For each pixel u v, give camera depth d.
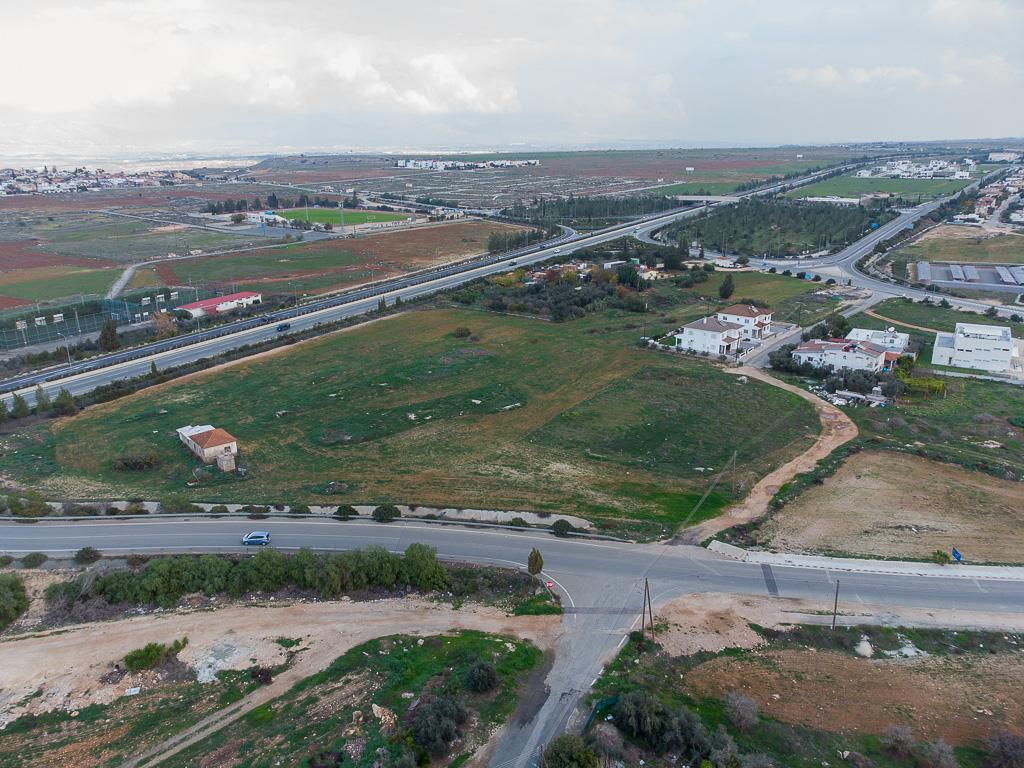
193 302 171.75
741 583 62.09
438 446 92.25
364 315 157.62
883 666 52.34
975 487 79.94
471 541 68.94
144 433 96.81
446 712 45.94
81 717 47.97
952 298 174.12
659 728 44.66
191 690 50.28
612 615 57.84
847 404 106.69
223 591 61.53
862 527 71.38
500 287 182.50
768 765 42.19
